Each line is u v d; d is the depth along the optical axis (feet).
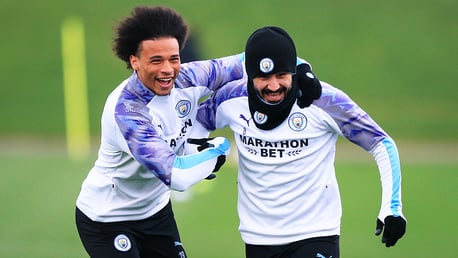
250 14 247.09
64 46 238.48
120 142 59.16
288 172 59.41
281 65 56.39
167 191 67.00
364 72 226.58
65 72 227.81
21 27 248.73
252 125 59.62
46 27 247.70
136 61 58.29
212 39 236.43
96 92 220.64
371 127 58.29
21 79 228.43
